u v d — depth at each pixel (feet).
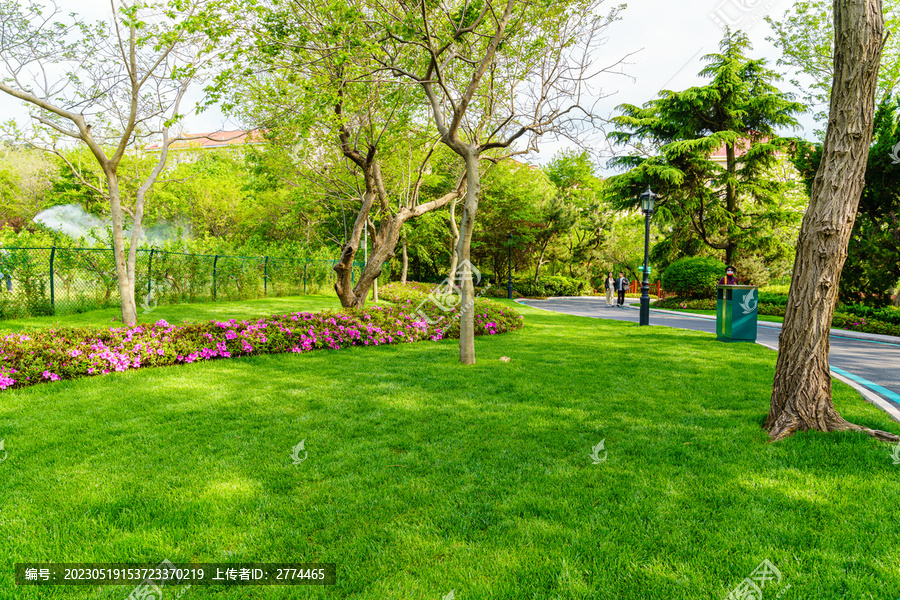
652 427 14.67
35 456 12.25
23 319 36.50
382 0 24.16
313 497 10.18
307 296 67.36
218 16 20.98
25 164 100.32
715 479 10.97
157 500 9.96
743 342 32.83
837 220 13.29
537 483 10.84
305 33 22.03
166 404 16.97
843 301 50.21
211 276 56.75
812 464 11.76
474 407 16.89
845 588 7.23
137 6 23.09
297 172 42.42
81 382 19.47
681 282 77.92
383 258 37.27
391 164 46.39
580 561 7.93
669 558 7.97
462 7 25.39
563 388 19.58
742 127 78.18
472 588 7.22
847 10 12.67
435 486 10.73
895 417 15.62
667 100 79.77
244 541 8.55
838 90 13.01
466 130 31.73
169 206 98.58
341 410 16.47
